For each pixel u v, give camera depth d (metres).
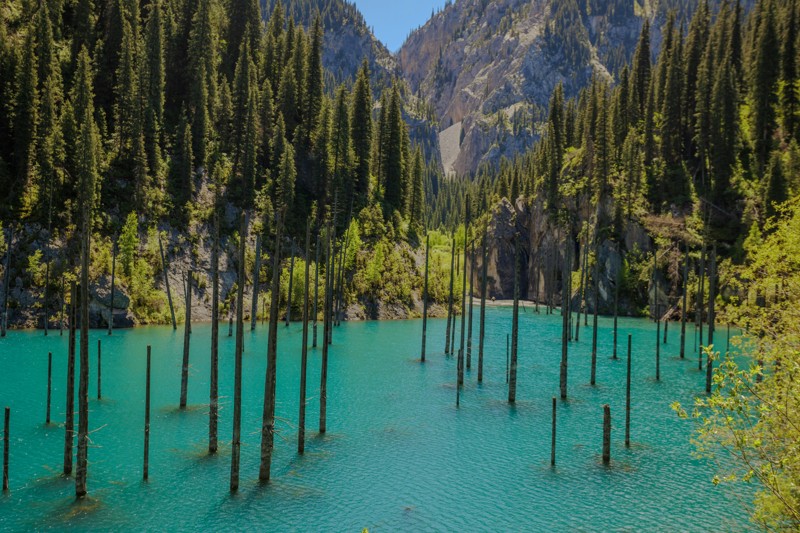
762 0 147.25
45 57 97.25
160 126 107.25
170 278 90.88
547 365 63.22
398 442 36.00
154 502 26.36
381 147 140.00
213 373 32.94
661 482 30.28
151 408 41.47
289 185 110.88
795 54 123.69
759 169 118.00
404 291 115.00
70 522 24.17
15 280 77.94
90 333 76.31
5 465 26.67
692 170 129.50
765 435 17.03
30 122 85.00
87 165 84.25
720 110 120.62
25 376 50.22
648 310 116.75
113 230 88.06
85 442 26.27
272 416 29.42
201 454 32.50
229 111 117.50
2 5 106.19
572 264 142.62
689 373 59.16
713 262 55.25
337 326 94.31
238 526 24.45
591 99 156.12
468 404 45.59
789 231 31.66
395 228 128.88
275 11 158.62
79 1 111.88
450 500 27.77
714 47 142.88
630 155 127.69
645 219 122.94
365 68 134.50
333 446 35.00
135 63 113.38
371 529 24.53
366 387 51.22
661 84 148.50
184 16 127.06
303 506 26.56
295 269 98.38
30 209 82.56
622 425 40.50
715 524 25.58
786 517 18.97
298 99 134.62
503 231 178.75
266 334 81.94
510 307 151.88
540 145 189.50
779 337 21.92
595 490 29.25
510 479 30.44
